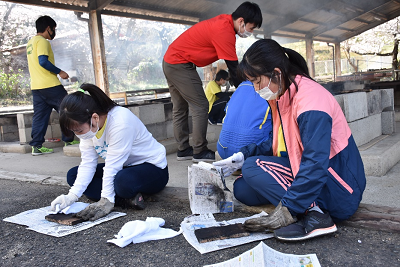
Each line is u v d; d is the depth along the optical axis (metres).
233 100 3.03
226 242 1.86
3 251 1.99
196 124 3.65
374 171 2.86
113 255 1.85
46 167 4.16
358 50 26.98
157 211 2.46
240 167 2.49
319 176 1.68
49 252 1.94
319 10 11.93
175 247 1.89
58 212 2.46
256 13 3.20
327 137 1.69
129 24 18.55
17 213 2.63
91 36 7.68
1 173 3.89
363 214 2.01
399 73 15.26
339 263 1.62
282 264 1.54
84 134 2.13
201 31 3.38
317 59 30.00
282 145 2.11
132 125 2.38
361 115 3.23
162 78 19.66
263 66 1.67
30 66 4.78
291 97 1.79
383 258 1.64
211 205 2.32
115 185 2.38
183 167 3.68
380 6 13.42
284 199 1.80
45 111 4.95
